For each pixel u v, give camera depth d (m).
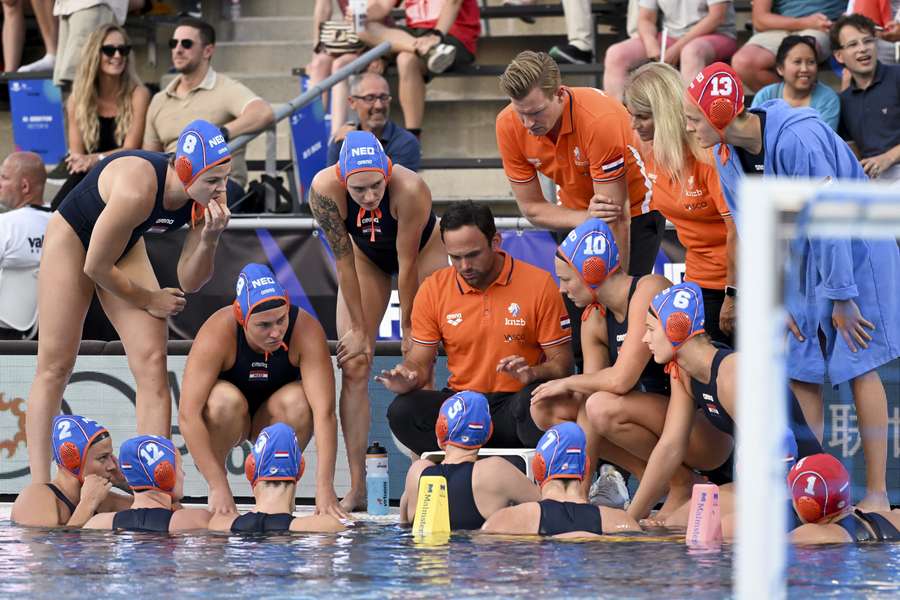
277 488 17.59
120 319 19.88
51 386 20.17
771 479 7.51
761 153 16.52
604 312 18.81
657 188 19.75
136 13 39.06
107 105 31.70
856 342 16.95
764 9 31.16
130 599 10.86
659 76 18.28
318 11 35.09
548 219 20.84
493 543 15.00
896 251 17.30
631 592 11.00
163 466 17.91
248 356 19.48
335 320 24.67
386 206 20.16
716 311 19.66
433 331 20.62
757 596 7.36
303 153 30.47
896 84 27.31
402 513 17.95
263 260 24.78
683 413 17.11
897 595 10.78
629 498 21.58
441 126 36.06
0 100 39.19
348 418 21.14
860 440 18.77
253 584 11.69
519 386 20.19
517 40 37.22
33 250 25.52
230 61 39.25
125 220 18.58
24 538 16.11
